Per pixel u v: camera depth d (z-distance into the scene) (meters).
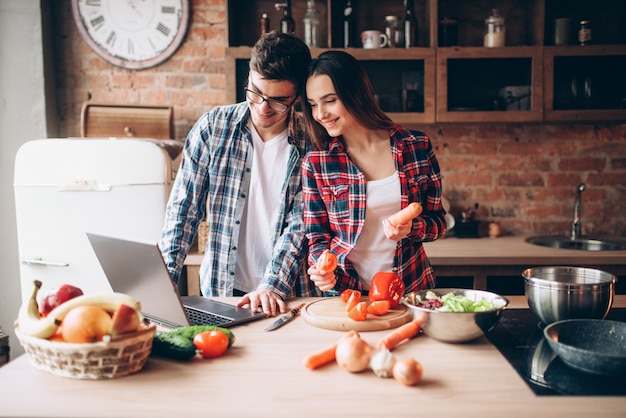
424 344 1.31
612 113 2.96
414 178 1.80
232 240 1.96
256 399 1.01
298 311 1.58
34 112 3.17
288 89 1.69
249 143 1.92
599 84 3.15
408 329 1.28
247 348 1.29
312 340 1.34
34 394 1.04
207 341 1.22
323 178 1.79
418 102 3.12
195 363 1.19
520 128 3.38
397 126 1.78
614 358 1.04
